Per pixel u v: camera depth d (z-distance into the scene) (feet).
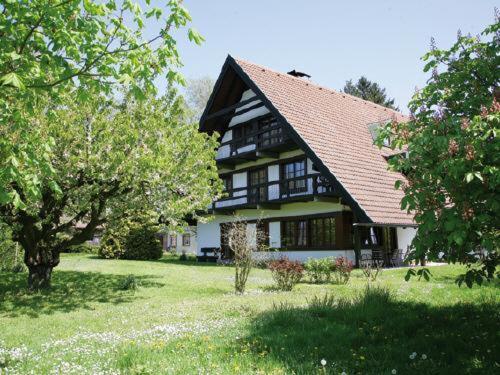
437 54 21.35
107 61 16.48
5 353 20.10
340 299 26.30
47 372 16.35
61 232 42.96
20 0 15.30
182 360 16.35
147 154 36.73
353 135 74.84
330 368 15.12
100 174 35.32
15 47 16.15
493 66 19.95
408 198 15.93
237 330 21.27
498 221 15.11
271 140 79.05
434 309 24.62
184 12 16.47
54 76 17.69
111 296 39.14
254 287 43.45
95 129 35.65
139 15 16.99
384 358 16.44
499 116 14.66
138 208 40.93
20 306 34.40
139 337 21.67
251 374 14.70
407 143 17.88
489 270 17.30
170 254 116.88
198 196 44.24
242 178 85.87
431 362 15.83
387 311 23.40
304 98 77.20
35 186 16.06
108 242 86.94
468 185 15.02
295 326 21.20
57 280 46.24
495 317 22.08
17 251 52.49
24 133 16.76
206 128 86.28
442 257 17.79
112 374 15.25
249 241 40.83
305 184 70.23
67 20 16.29
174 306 32.60
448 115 18.34
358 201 57.47
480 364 15.64
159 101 41.19
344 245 65.46
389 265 67.97
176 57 17.46
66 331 26.45
